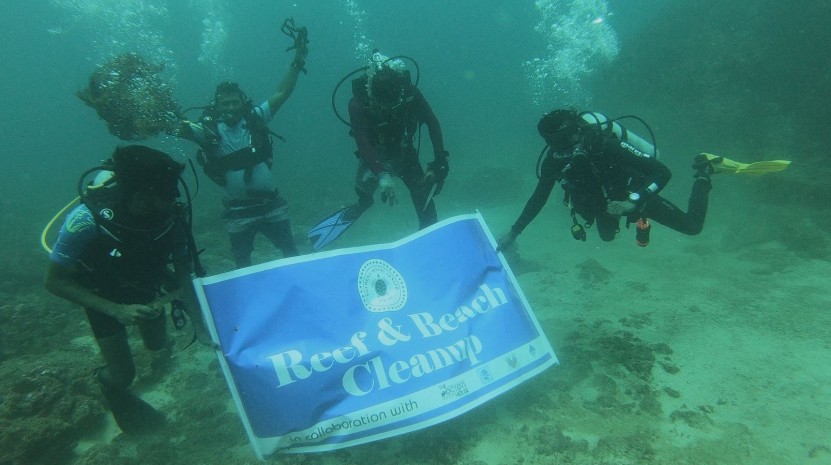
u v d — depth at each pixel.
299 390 2.82
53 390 3.77
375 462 3.12
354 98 4.22
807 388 3.30
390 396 2.94
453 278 3.42
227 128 4.50
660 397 3.48
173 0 35.03
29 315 5.70
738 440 2.91
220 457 3.32
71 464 3.46
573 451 2.99
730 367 3.70
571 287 6.00
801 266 5.60
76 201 3.27
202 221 11.75
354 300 3.13
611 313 5.05
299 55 4.88
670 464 2.79
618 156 3.51
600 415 3.34
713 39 10.89
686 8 11.95
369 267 3.27
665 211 3.79
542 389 3.71
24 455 3.33
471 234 3.68
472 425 3.37
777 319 4.34
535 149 21.33
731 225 7.14
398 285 3.29
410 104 4.16
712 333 4.28
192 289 3.21
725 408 3.24
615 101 13.29
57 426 3.51
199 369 4.77
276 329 2.91
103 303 2.68
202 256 9.34
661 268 6.28
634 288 5.65
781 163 3.96
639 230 3.67
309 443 2.79
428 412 2.97
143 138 4.21
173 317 3.23
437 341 3.16
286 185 18.92
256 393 2.78
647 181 3.54
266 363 2.81
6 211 15.05
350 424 2.84
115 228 2.59
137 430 3.61
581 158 3.47
